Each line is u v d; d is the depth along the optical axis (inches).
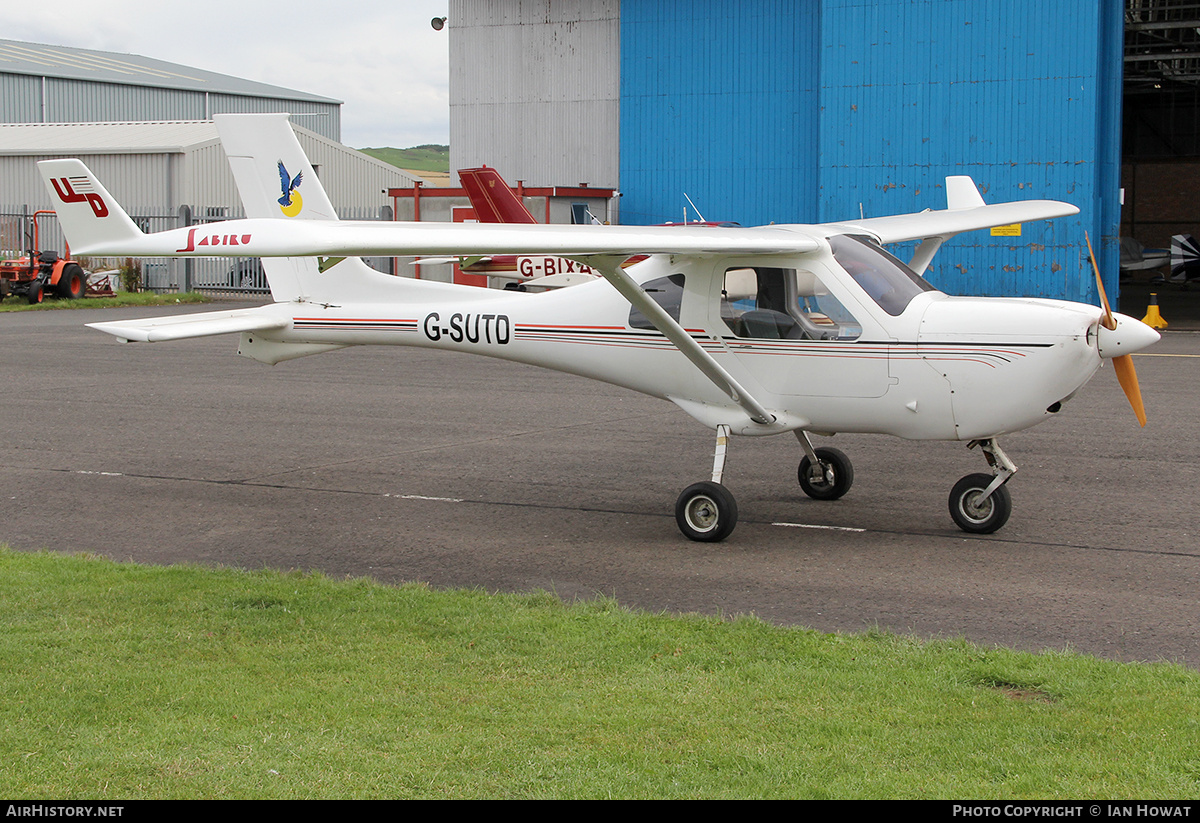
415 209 1032.2
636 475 334.6
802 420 263.7
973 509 263.4
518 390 513.3
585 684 165.3
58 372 571.5
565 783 133.7
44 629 188.9
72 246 235.3
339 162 1562.5
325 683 165.6
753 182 984.3
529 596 210.1
